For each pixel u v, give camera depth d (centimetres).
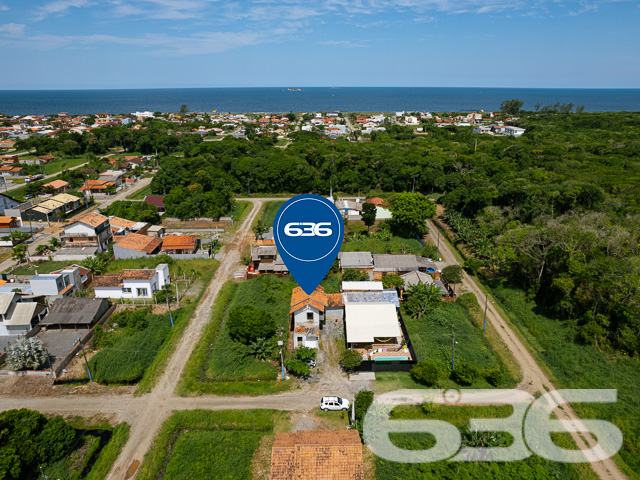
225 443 2898
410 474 2639
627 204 6744
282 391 3416
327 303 4403
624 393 3281
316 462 2414
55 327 4219
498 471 2655
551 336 4119
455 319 4431
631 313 3738
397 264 5516
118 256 5916
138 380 3616
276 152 12450
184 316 4491
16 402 3284
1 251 6247
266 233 6769
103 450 2856
